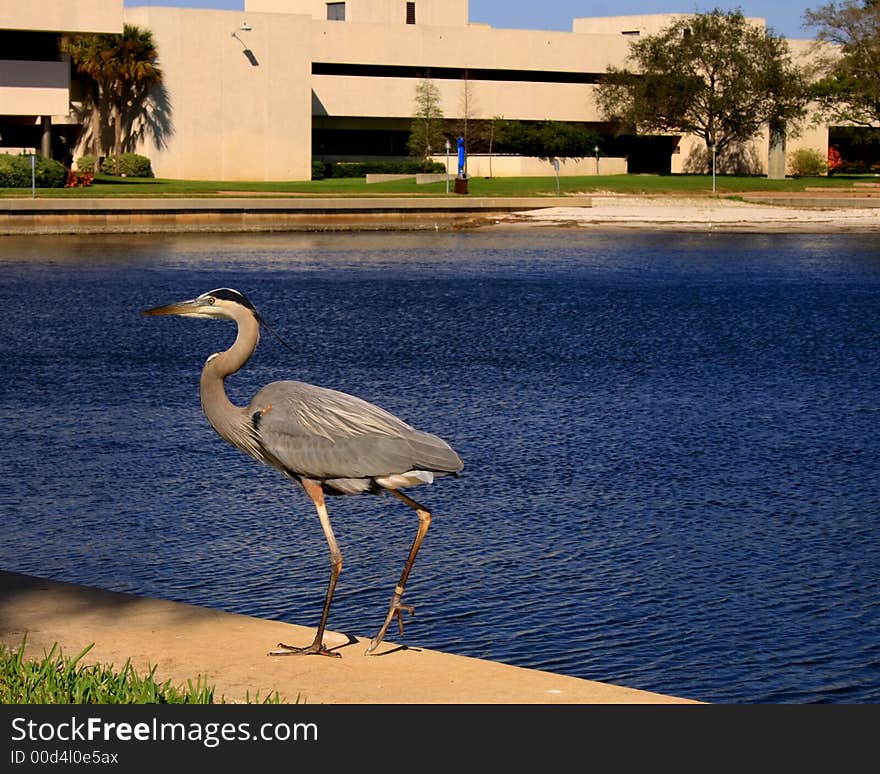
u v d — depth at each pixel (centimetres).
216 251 4853
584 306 3294
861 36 8806
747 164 10238
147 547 1134
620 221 6712
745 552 1136
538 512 1266
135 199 5719
